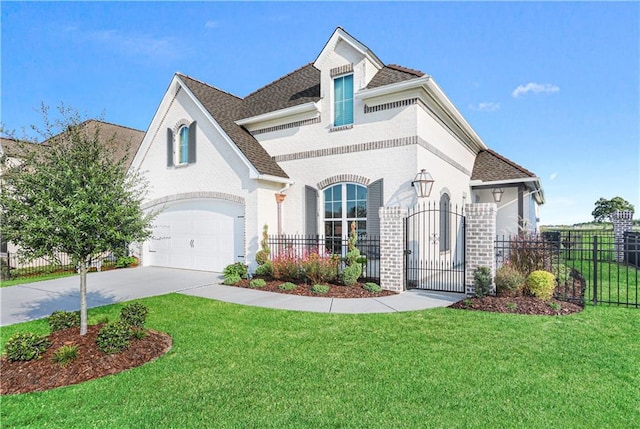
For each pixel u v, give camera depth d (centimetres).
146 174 1669
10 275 1424
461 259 1567
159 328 686
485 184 1661
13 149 574
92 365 495
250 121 1476
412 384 432
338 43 1294
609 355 516
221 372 478
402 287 1006
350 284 1050
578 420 353
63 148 571
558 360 500
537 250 1014
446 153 1397
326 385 434
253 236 1295
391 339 598
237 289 1093
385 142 1188
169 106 1592
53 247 549
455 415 363
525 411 369
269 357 529
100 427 356
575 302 825
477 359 506
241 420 361
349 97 1284
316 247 1279
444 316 734
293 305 864
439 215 1308
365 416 363
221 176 1394
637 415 360
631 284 1082
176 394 419
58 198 552
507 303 787
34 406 399
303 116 1370
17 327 723
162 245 1652
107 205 579
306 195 1342
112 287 1153
